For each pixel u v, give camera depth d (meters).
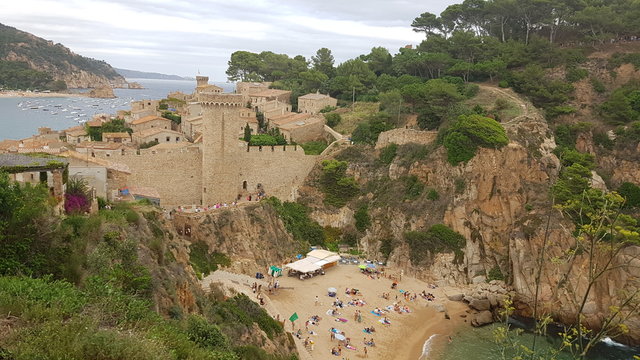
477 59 142.25
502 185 92.62
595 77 119.81
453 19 169.62
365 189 107.06
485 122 95.44
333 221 103.56
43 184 41.03
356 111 139.62
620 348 70.94
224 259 79.00
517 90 121.75
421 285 88.50
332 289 78.00
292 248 91.88
